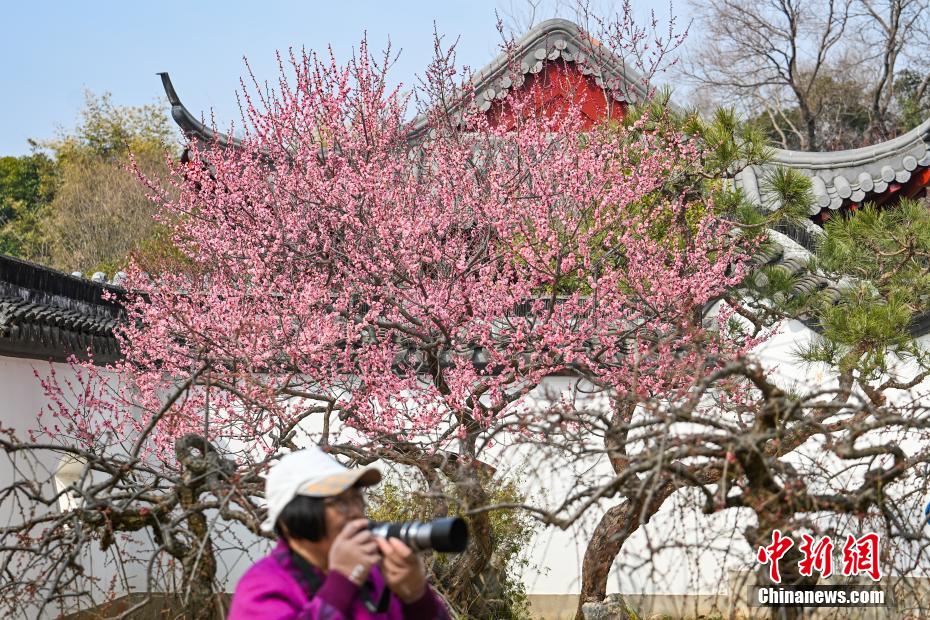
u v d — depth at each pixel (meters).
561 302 10.41
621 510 9.14
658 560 10.31
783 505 4.16
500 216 9.37
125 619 4.89
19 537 5.34
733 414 8.46
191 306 10.43
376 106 11.05
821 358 8.85
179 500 5.27
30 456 10.08
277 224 10.36
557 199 9.94
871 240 9.32
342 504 3.00
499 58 15.60
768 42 38.03
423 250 9.41
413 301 8.93
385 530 3.00
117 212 32.09
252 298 10.12
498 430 5.01
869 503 4.33
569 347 8.78
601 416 4.59
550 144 10.55
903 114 37.16
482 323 9.21
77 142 41.78
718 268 9.57
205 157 11.38
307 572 3.03
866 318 8.46
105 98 41.97
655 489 3.73
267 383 9.51
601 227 9.45
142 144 38.75
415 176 11.31
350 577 2.79
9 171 41.62
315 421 11.95
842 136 40.00
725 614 4.80
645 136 10.16
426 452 7.62
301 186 10.35
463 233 10.69
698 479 4.13
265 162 11.53
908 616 4.55
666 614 9.68
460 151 10.28
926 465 4.58
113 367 11.99
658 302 9.30
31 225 40.06
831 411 5.78
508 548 9.55
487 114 15.82
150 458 11.04
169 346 10.36
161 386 10.97
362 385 9.36
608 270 9.75
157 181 11.93
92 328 11.14
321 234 10.13
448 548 2.90
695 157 9.99
